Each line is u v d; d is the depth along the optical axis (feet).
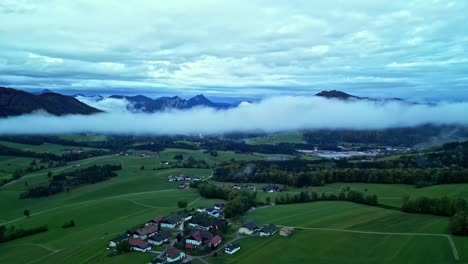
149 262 327.06
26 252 415.23
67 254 384.47
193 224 446.60
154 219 464.24
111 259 342.64
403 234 379.55
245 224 418.10
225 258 336.29
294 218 467.11
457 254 312.09
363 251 338.75
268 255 338.95
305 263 318.04
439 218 433.89
